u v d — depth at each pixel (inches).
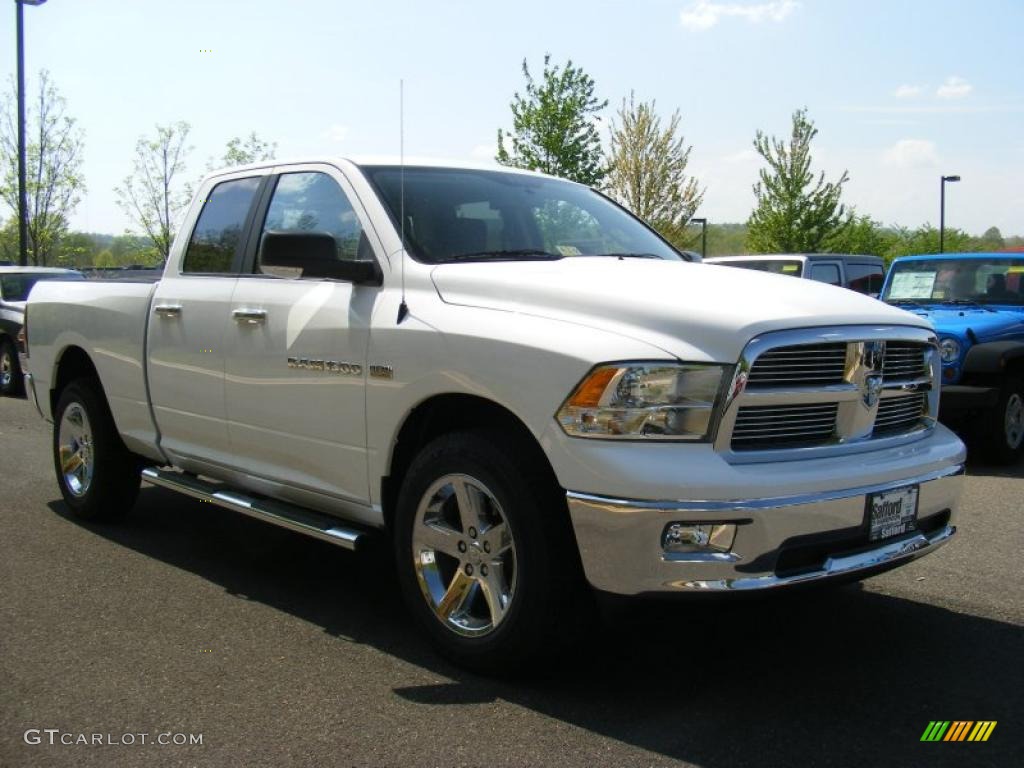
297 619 176.6
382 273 165.9
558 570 137.5
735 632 169.0
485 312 148.2
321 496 176.1
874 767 121.9
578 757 124.0
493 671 146.9
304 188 189.8
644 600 130.7
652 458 128.2
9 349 564.7
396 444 160.2
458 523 153.9
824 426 142.6
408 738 129.2
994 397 320.8
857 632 169.3
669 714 136.6
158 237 1035.3
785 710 137.9
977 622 174.7
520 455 139.6
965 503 270.7
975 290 376.8
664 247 205.8
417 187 180.2
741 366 130.9
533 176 206.8
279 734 130.4
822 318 140.2
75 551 220.4
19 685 146.6
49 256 1141.1
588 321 138.5
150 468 226.7
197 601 186.5
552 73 906.1
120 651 160.2
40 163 1062.4
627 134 1181.1
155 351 211.9
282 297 181.0
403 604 185.9
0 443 370.6
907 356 157.5
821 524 133.3
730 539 128.0
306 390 173.3
